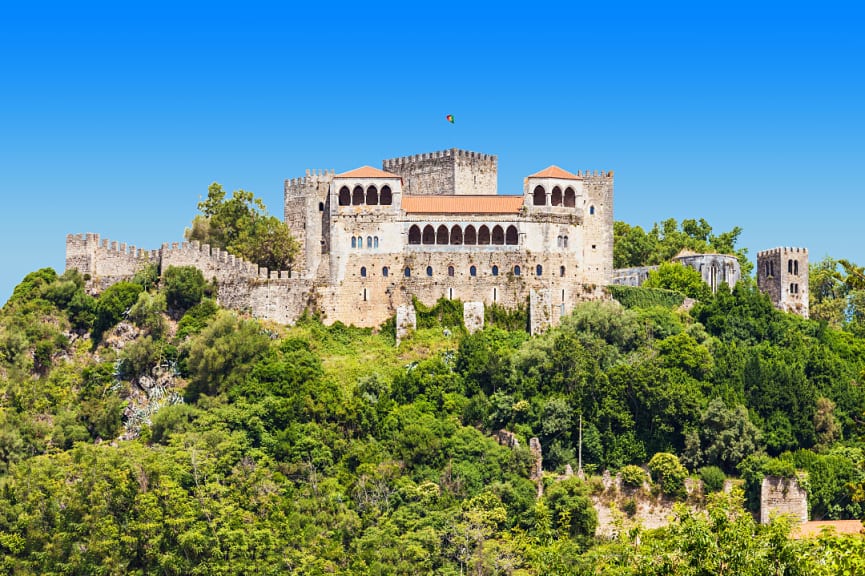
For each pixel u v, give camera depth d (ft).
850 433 615.98
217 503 511.40
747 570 311.68
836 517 566.77
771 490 556.10
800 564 308.40
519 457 564.30
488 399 605.73
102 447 561.84
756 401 607.37
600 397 593.01
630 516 554.05
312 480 551.18
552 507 535.19
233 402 595.06
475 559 488.44
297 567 492.13
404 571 490.08
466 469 560.20
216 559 491.72
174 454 539.29
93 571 491.72
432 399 607.37
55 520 520.42
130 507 513.86
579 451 578.66
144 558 498.28
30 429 602.03
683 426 581.53
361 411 587.68
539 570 462.19
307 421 583.58
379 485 544.21
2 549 520.01
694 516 345.10
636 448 579.07
